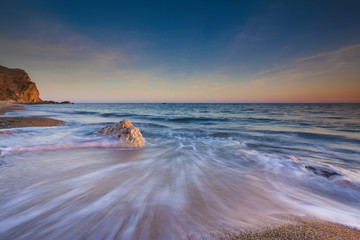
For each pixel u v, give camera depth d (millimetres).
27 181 2977
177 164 4453
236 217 2131
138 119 18922
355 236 1811
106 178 3246
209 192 2838
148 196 2592
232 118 21125
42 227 1853
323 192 3096
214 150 6219
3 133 6820
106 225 1894
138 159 4656
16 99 104062
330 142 8211
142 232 1788
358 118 21031
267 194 2875
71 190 2703
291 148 6949
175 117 21938
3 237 1709
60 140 6133
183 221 1996
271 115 26328
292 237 1756
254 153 5500
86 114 23703
